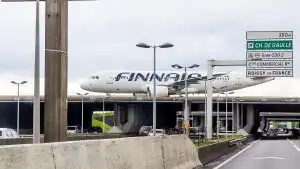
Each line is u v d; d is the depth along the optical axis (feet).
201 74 292.61
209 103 152.56
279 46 116.16
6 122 369.71
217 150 93.71
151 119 375.25
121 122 354.95
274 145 177.68
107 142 35.27
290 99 319.06
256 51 116.78
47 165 25.88
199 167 66.33
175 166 54.19
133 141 41.29
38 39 57.67
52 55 54.19
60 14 54.49
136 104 349.82
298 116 447.83
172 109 370.12
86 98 330.75
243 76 282.36
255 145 178.29
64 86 55.06
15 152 23.02
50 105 54.29
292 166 72.79
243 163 78.95
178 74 294.25
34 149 24.89
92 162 31.78
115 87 300.81
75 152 29.55
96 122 374.63
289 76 116.67
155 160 46.60
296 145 176.86
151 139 46.85
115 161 35.86
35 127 54.54
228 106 354.74
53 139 54.03
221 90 285.43
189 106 320.09
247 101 323.16
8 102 320.91
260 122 457.27
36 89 55.72
